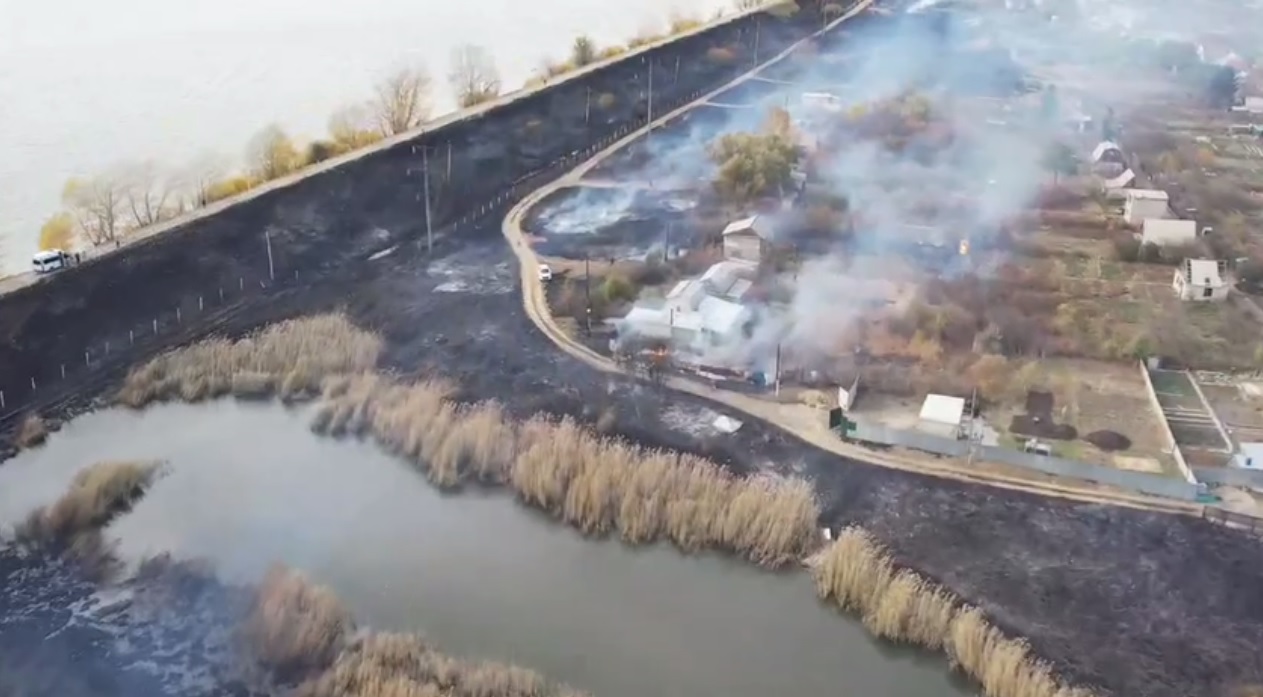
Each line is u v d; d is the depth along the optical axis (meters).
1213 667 33.78
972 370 49.91
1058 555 38.66
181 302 56.84
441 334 55.22
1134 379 50.31
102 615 36.25
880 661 35.03
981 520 40.53
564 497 42.53
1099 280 61.19
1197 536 39.53
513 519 42.47
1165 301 58.41
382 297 59.59
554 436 45.00
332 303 58.91
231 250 61.41
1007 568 38.00
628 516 41.28
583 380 50.53
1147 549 38.91
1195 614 36.03
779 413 47.78
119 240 58.59
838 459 44.31
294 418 49.41
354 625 36.22
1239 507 40.91
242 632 35.22
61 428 47.59
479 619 36.88
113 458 45.50
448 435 45.69
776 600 37.97
